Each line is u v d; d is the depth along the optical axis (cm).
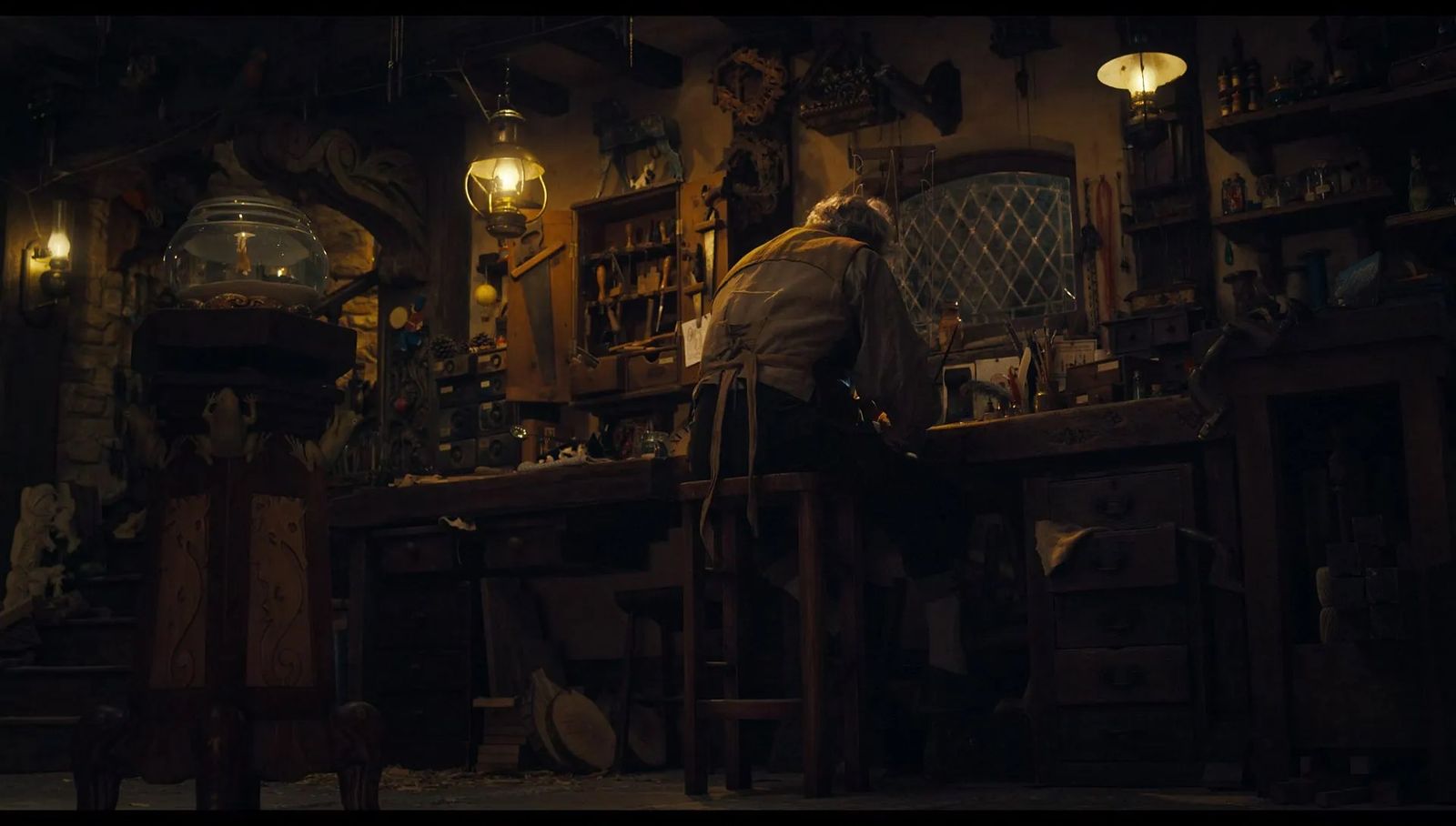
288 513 259
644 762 513
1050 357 535
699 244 698
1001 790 388
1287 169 579
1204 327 555
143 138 776
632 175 757
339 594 669
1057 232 641
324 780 466
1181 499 392
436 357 778
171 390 255
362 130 774
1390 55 540
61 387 838
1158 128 559
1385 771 340
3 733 627
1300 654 345
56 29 779
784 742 482
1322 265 561
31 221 827
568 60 750
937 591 461
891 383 393
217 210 275
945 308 648
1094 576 395
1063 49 640
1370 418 375
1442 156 518
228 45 785
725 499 391
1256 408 358
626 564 542
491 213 652
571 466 491
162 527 257
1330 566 341
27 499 795
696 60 749
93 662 715
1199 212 588
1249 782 371
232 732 243
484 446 750
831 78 672
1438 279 354
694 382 668
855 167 672
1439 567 327
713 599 526
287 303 276
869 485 402
